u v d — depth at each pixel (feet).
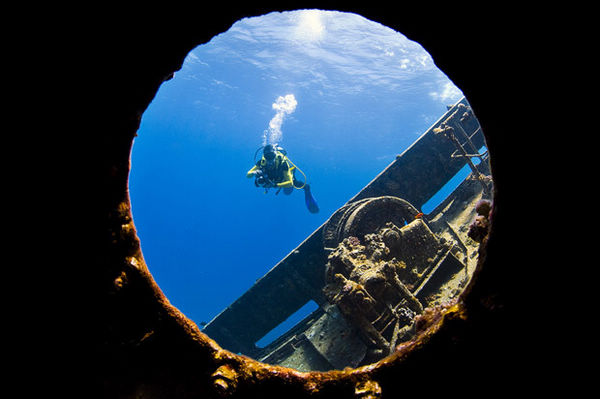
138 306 4.82
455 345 4.56
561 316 3.89
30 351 4.09
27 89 3.59
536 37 3.49
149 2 3.70
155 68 4.26
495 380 4.32
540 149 3.82
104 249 4.42
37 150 3.79
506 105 3.96
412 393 4.75
